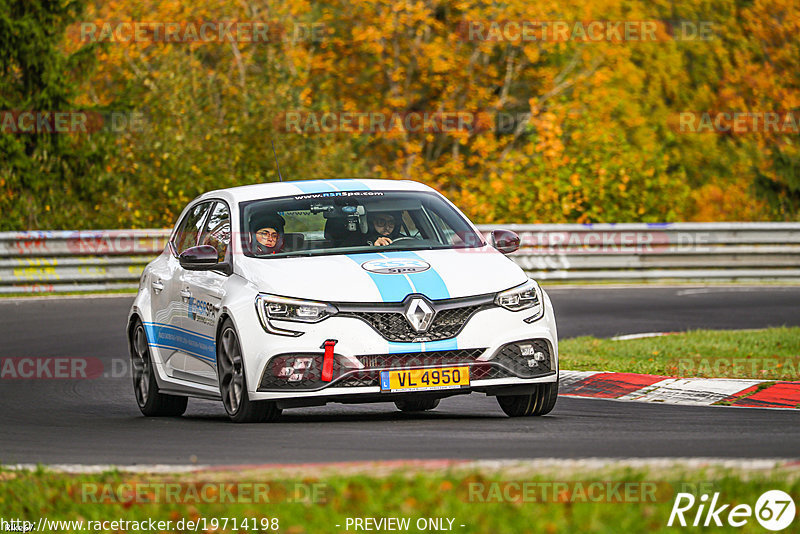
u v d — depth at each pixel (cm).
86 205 9938
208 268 3170
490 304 2938
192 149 10038
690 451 2388
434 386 2855
